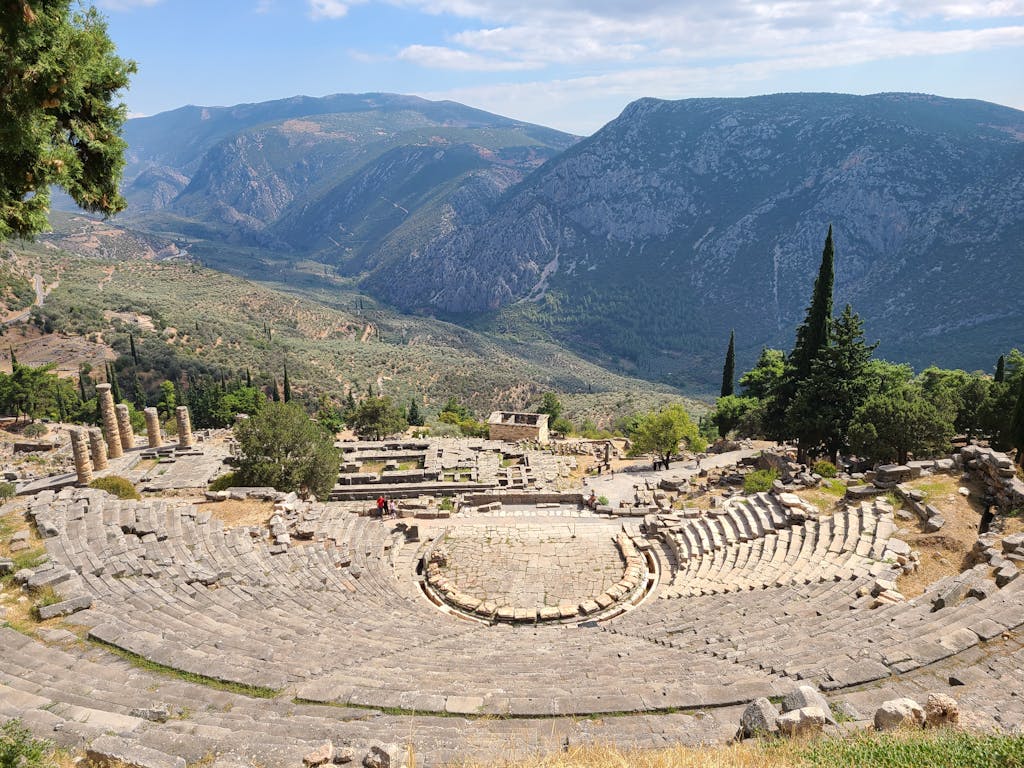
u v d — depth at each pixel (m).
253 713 11.50
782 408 52.00
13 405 79.69
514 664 15.51
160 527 24.39
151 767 8.32
